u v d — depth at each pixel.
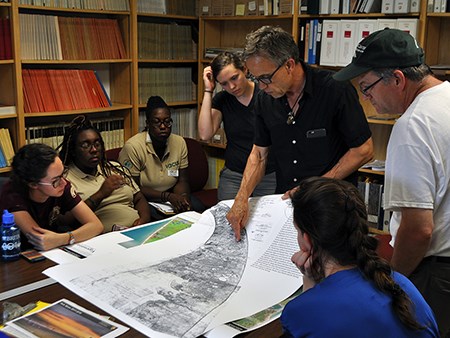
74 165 2.77
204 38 4.31
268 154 2.24
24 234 1.81
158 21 4.23
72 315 1.26
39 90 3.36
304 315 0.99
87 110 3.59
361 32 3.29
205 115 3.23
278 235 1.69
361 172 3.63
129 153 3.30
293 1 3.57
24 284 1.44
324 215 1.01
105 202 2.81
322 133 2.02
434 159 1.38
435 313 1.56
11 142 3.29
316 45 3.53
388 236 2.41
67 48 3.44
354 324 0.96
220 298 1.35
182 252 1.64
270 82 1.88
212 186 4.45
